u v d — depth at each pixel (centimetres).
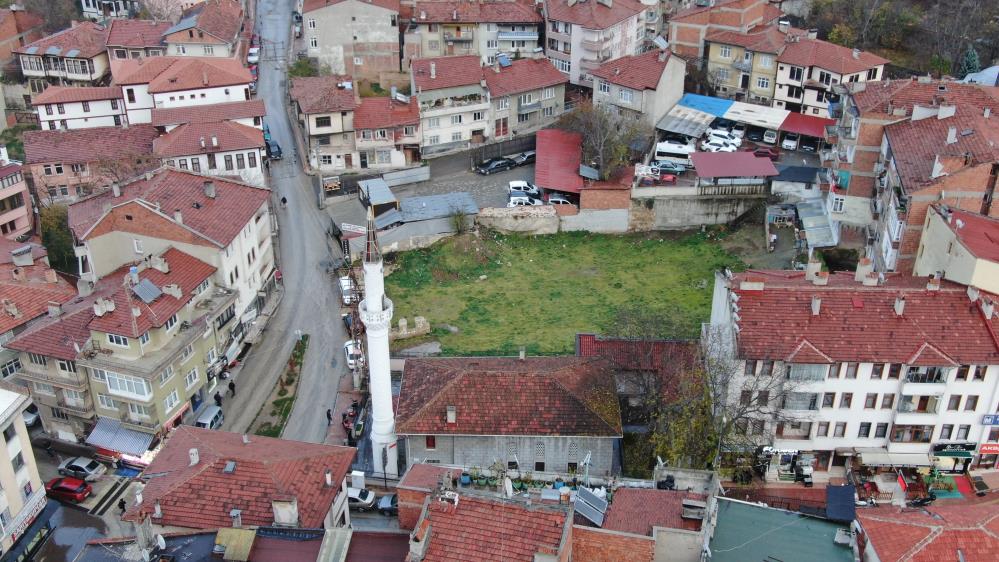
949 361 6781
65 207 11000
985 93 9531
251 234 9488
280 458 6006
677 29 13738
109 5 16338
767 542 5459
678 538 5109
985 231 7544
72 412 7819
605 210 11312
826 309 7081
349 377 8825
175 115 11712
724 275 7700
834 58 12250
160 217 8731
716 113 12594
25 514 6862
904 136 8975
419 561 4788
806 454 7275
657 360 7869
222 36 13862
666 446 6844
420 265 10700
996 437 7106
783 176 11025
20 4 16150
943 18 13762
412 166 12644
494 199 11844
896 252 8338
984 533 5228
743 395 7088
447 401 7138
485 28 14338
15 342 7731
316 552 5319
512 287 10388
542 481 5841
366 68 14275
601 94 12694
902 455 7150
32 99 12988
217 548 5256
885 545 5225
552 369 7325
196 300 8444
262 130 11969
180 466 6034
